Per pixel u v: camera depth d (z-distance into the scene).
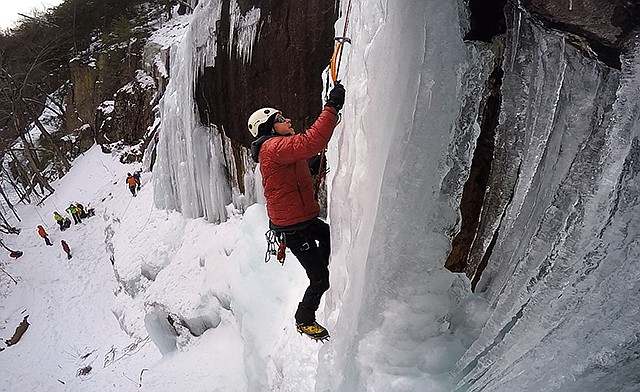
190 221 10.10
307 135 2.80
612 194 2.42
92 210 16.88
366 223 3.25
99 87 21.39
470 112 3.11
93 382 10.13
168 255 10.41
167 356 8.42
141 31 20.19
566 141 2.77
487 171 3.33
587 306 2.58
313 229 3.23
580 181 2.69
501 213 3.32
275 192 3.07
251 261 6.24
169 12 20.25
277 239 3.29
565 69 2.71
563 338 2.65
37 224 18.05
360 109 3.38
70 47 26.61
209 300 7.70
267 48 6.30
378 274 3.29
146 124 17.31
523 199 3.06
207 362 7.06
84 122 22.66
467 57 3.01
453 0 2.87
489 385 2.90
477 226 3.48
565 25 2.46
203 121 8.62
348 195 3.59
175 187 11.04
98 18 25.94
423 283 3.29
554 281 2.66
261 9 6.32
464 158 3.17
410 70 2.93
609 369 2.60
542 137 2.90
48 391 10.65
